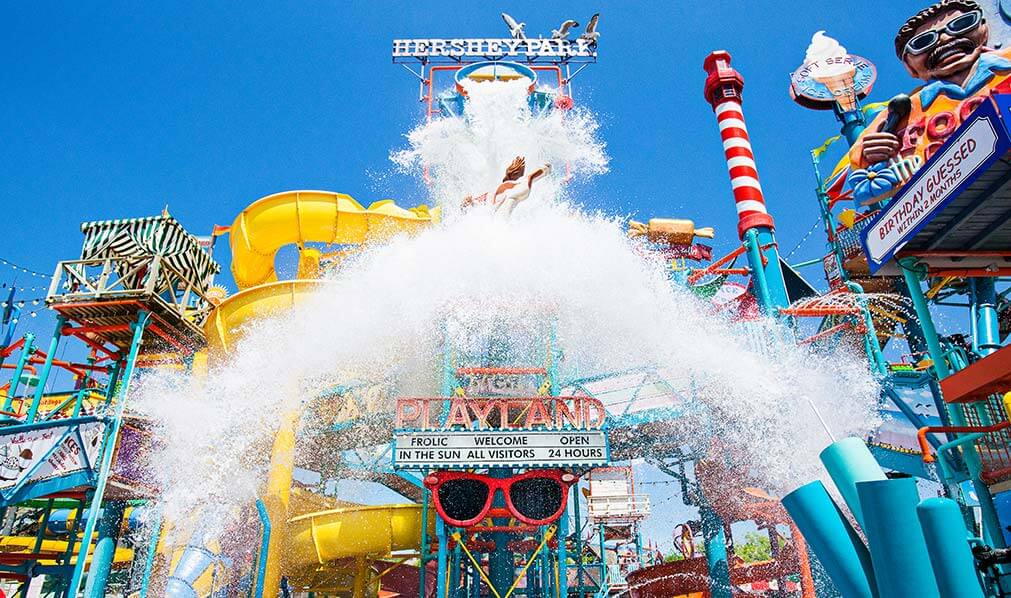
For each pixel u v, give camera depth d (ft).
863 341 83.35
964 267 34.58
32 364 85.15
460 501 60.95
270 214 89.86
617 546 120.98
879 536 21.06
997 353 29.01
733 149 107.24
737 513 83.82
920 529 20.67
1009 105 26.66
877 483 21.33
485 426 64.23
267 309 79.87
